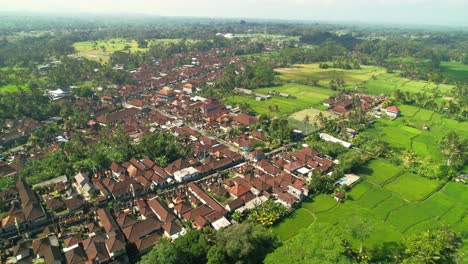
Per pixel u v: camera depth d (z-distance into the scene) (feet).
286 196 438.81
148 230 378.94
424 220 409.90
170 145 560.61
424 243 337.52
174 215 406.21
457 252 347.97
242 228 323.37
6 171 490.49
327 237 305.53
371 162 555.28
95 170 502.79
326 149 577.02
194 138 638.12
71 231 379.35
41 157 544.62
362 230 342.03
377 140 621.31
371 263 335.06
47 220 398.01
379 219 409.49
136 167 508.12
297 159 559.38
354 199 451.12
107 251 344.08
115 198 440.04
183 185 483.10
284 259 281.95
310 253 284.00
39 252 341.62
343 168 508.94
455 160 539.70
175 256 297.33
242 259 305.53
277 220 406.82
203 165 519.60
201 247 320.09
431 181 498.28
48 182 469.16
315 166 530.68
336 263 276.62
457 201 451.12
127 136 603.67
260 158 565.53
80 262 328.29
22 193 436.35
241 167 529.04
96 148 563.48
